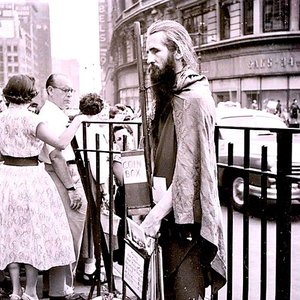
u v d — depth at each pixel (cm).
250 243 642
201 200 243
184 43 257
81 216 407
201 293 266
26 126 346
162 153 268
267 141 915
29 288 361
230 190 292
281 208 245
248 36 2928
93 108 453
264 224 264
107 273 374
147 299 261
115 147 465
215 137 294
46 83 401
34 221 348
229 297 298
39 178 354
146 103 270
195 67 260
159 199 269
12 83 349
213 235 245
